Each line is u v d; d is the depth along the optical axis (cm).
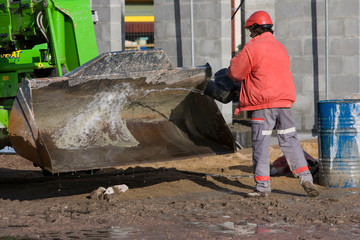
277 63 1064
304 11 2088
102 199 1080
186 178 1309
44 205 1041
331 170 1175
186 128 1233
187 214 950
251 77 1071
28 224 891
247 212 961
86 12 1230
